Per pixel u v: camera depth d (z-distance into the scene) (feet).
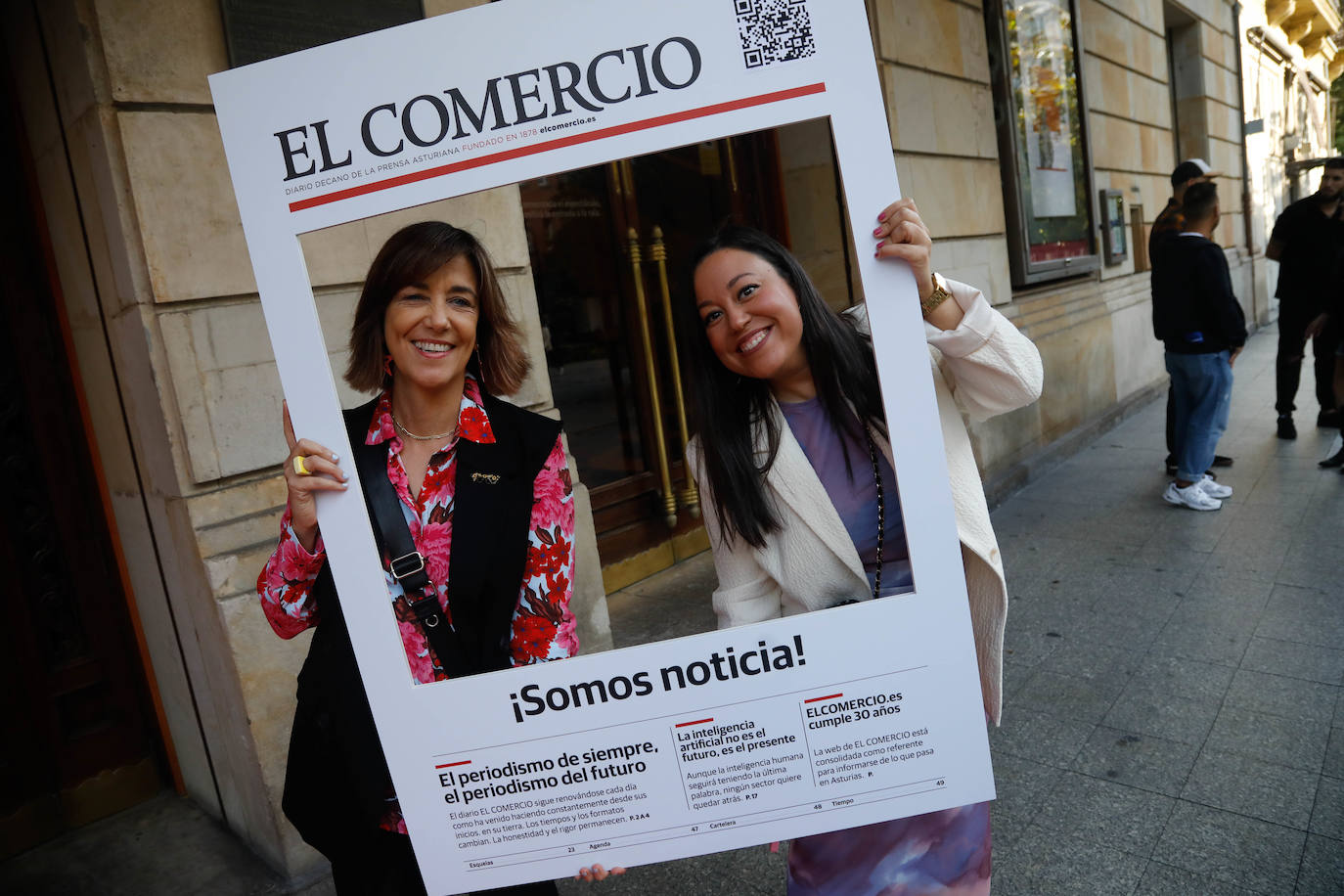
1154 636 10.69
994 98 18.88
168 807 9.23
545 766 4.00
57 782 8.83
